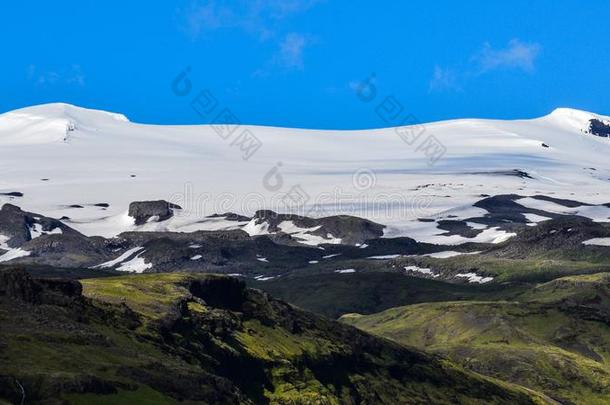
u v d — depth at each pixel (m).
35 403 172.50
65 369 189.00
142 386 193.50
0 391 171.50
